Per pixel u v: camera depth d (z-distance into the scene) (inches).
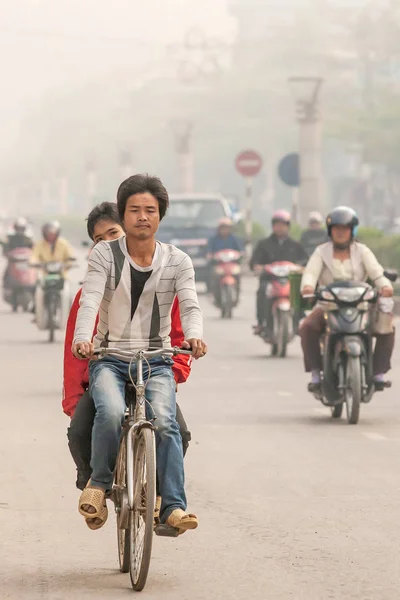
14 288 2228.1
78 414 524.4
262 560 551.8
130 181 519.8
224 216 2647.6
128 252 522.3
